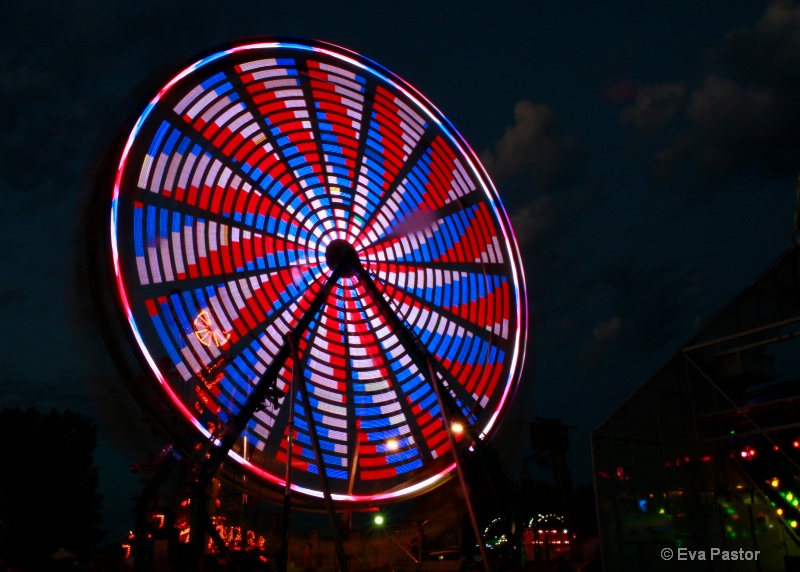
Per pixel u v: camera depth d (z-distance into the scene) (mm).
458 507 23062
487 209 27031
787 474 19422
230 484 19172
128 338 17094
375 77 26000
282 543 17734
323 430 22750
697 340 20516
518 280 25953
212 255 21156
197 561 16953
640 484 18109
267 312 22875
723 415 19406
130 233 18203
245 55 22391
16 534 41156
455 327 26547
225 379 20125
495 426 23922
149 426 17203
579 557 23984
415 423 24734
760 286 22203
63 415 44188
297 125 25531
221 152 22469
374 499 21734
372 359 25500
